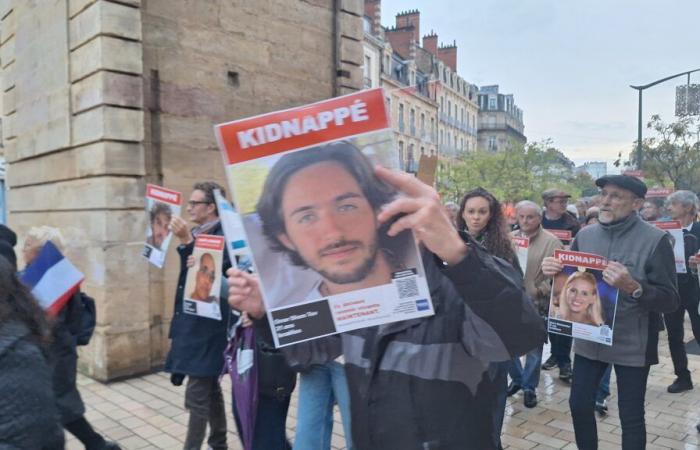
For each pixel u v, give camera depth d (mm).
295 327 1403
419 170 1693
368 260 1383
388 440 1611
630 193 3146
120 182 5719
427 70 44719
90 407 4969
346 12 8188
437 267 1491
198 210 3881
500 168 38312
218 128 1354
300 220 1374
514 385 5285
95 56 5645
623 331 3031
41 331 1835
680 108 22953
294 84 7578
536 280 4645
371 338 1677
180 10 6320
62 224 6438
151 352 6055
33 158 7059
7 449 1584
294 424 4398
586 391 3135
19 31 7266
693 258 5348
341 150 1354
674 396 5285
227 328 3488
